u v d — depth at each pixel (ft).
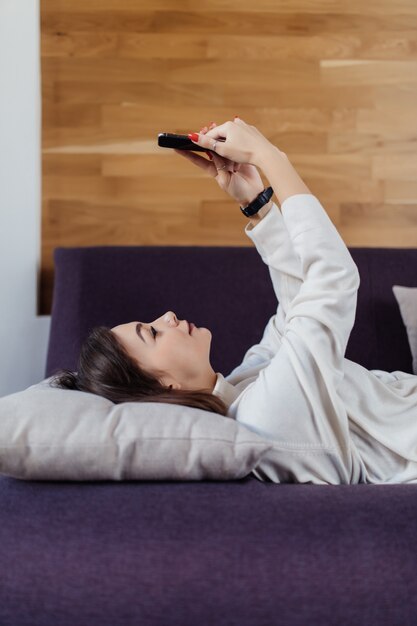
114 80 8.07
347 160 8.23
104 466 3.27
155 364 4.04
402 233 8.31
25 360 7.86
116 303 6.81
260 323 6.81
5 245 7.63
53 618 2.90
